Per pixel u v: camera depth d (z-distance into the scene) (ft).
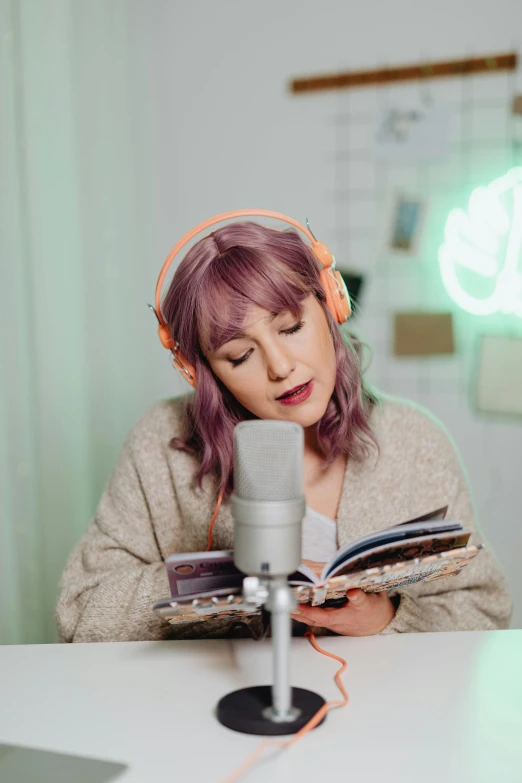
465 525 4.07
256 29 7.72
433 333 7.44
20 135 5.63
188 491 4.18
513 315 7.27
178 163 7.95
